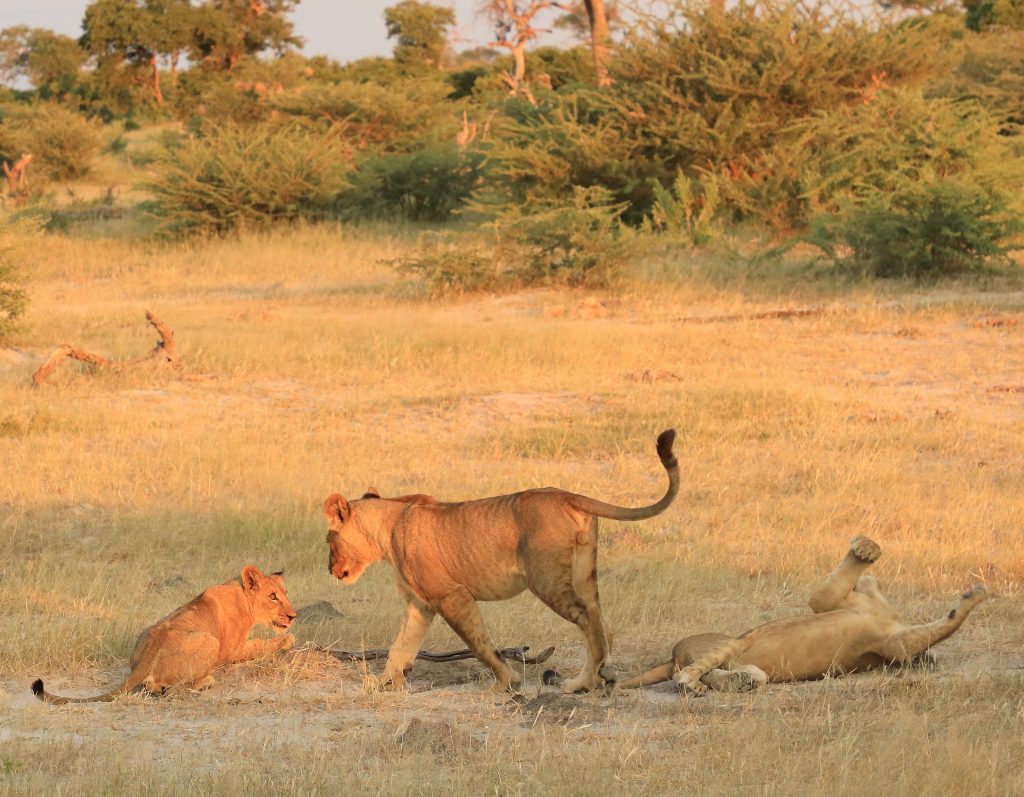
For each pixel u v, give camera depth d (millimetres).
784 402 17500
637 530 12070
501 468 14797
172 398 18875
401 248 35156
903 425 16219
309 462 15016
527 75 71688
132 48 93750
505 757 6281
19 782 5977
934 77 39469
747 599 9938
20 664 8383
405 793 5754
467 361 20844
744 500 13203
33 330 23734
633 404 17766
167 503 13312
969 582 10086
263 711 7422
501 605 10047
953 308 23578
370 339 22391
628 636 9016
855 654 7609
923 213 27141
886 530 11906
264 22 94000
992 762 5707
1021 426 16203
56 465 14852
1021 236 29594
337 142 41406
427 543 7855
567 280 28000
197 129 57062
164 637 7832
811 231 32031
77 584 10352
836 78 35719
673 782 5844
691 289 27391
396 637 8477
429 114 50000
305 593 10539
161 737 6863
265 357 21000
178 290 30797
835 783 5668
